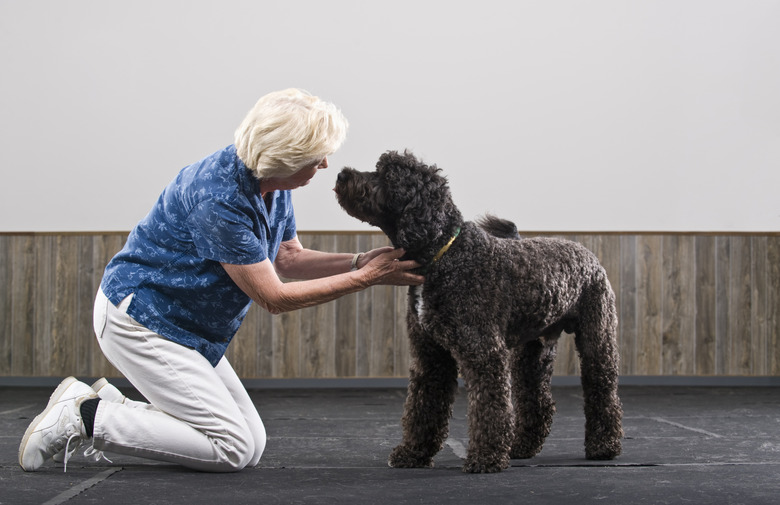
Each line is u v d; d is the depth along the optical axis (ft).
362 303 15.69
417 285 7.39
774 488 6.52
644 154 16.08
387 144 15.99
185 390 6.90
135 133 15.79
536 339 8.62
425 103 16.02
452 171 16.02
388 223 7.41
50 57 15.67
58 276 15.44
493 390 7.26
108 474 6.96
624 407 13.08
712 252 15.93
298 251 8.43
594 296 8.36
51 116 15.69
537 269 7.73
